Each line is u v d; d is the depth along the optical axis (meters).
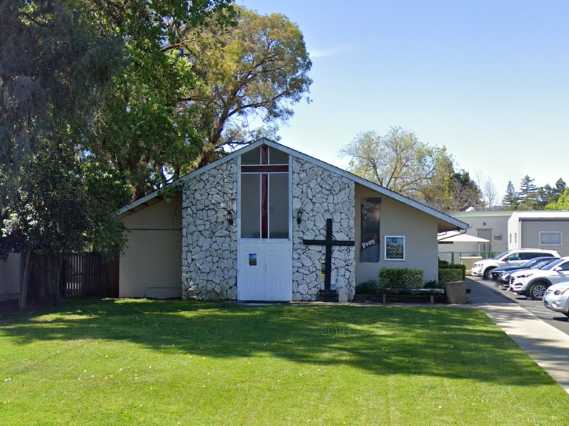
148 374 10.67
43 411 8.36
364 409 8.66
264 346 13.73
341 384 10.11
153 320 18.47
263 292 24.86
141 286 26.77
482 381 10.41
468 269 49.28
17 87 12.52
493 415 8.41
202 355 12.55
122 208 25.17
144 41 20.19
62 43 13.18
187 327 16.84
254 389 9.70
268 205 25.06
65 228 20.92
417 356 12.68
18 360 11.84
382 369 11.34
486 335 15.68
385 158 60.16
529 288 26.16
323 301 24.67
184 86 24.52
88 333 15.58
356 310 21.48
